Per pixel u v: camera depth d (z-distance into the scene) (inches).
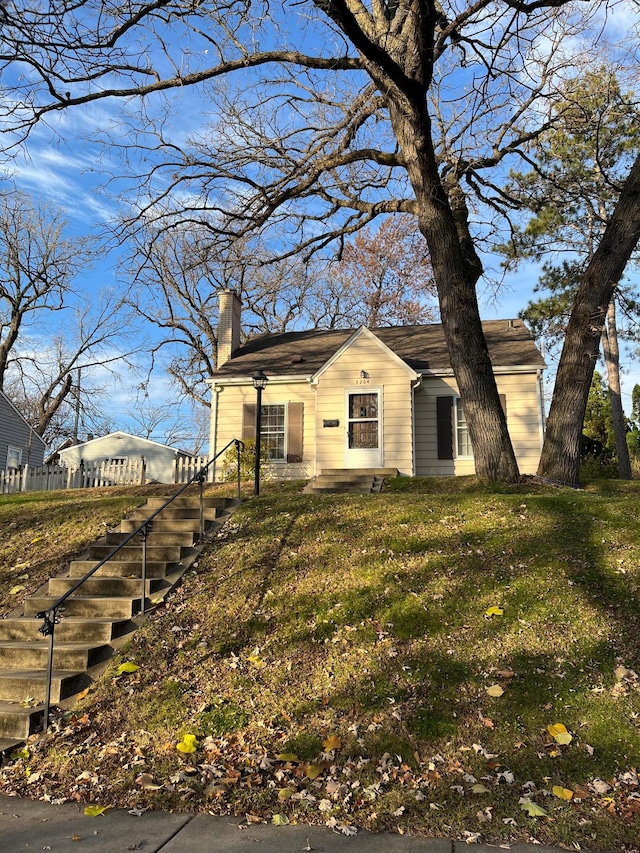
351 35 345.1
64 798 170.2
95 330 1568.7
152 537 344.5
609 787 161.0
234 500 417.7
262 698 211.8
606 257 448.1
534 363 660.1
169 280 1189.1
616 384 842.8
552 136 694.5
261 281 1275.8
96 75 412.2
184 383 1339.8
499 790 161.9
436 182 452.1
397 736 187.0
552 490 412.5
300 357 772.6
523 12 398.9
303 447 714.8
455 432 678.5
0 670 239.0
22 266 1343.5
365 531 328.2
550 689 201.8
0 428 1195.3
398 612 251.4
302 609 262.1
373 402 669.3
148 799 166.9
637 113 516.1
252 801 163.6
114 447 1269.7
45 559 350.9
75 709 215.5
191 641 249.6
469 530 316.8
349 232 579.8
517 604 248.7
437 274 468.4
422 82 403.9
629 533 298.0
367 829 149.0
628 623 232.4
